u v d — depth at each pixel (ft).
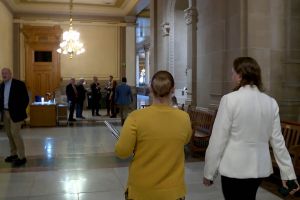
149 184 7.95
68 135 36.68
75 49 59.11
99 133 38.01
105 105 70.18
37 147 29.96
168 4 39.68
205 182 9.18
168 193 7.93
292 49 25.36
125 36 70.18
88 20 69.05
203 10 31.01
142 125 7.97
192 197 16.66
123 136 7.99
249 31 24.52
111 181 19.47
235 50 25.49
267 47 24.76
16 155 24.61
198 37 32.14
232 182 8.93
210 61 29.66
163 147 8.03
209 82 29.89
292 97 25.22
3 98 23.43
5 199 16.53
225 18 27.02
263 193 17.16
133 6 61.72
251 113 8.86
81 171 21.72
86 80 69.72
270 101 9.23
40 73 68.33
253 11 24.50
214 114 26.02
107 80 70.38
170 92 8.35
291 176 9.14
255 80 9.18
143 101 81.05
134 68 70.38
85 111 65.67
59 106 49.52
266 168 9.03
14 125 23.40
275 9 25.03
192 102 32.78
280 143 9.21
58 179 19.92
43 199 16.52
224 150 9.02
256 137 8.91
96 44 69.72
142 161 8.06
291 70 25.27
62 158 25.55
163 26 40.27
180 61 39.50
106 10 67.56
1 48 53.57
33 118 43.75
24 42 67.41
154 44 44.60
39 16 67.10
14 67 66.33
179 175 8.17
